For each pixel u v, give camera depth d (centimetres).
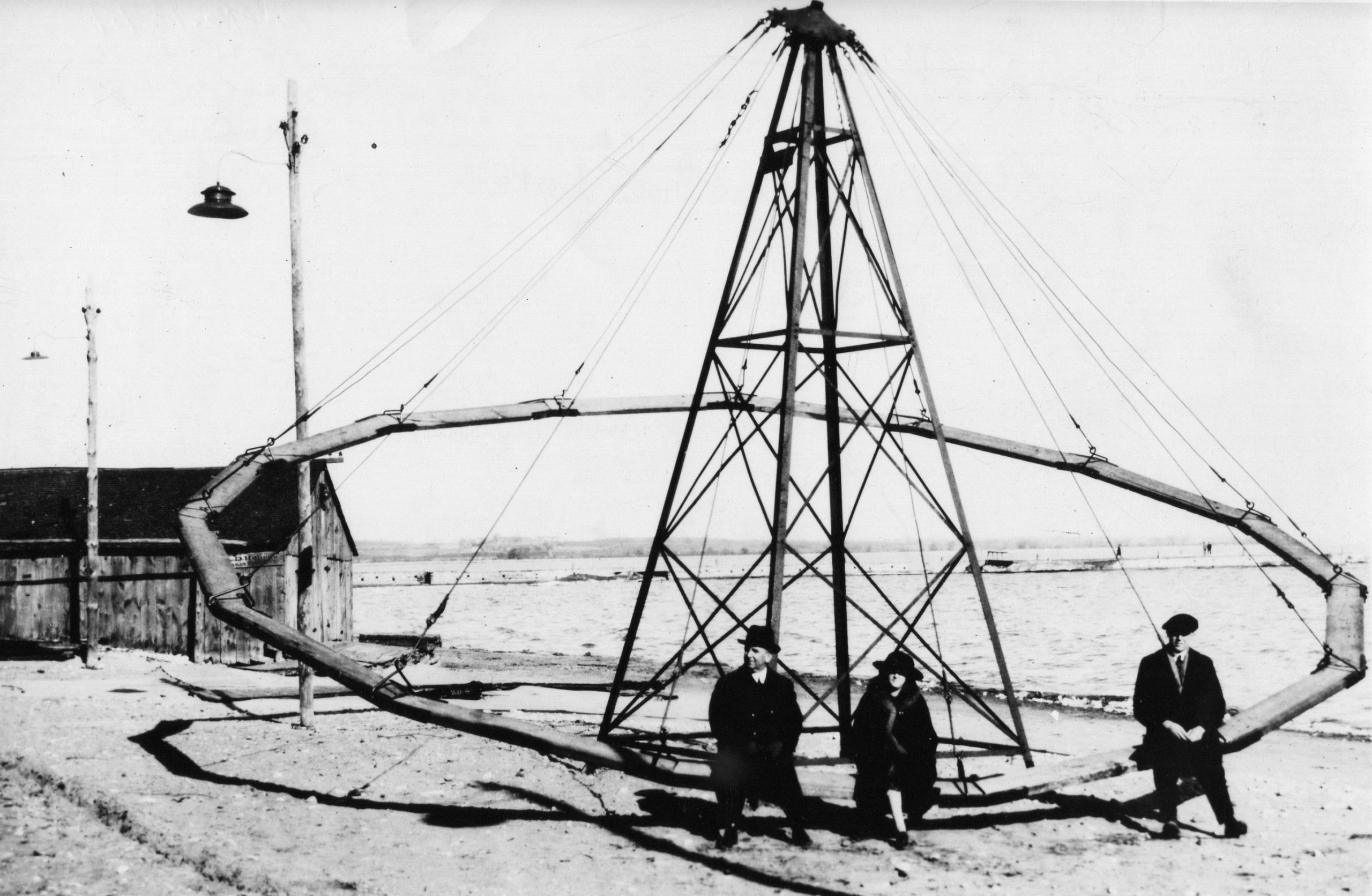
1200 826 971
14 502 2441
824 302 1153
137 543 2308
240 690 1819
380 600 7162
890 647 3397
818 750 1437
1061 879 776
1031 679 2489
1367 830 948
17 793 954
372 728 1461
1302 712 1031
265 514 2383
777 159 1130
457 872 768
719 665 1054
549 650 3319
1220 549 18488
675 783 945
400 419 1202
